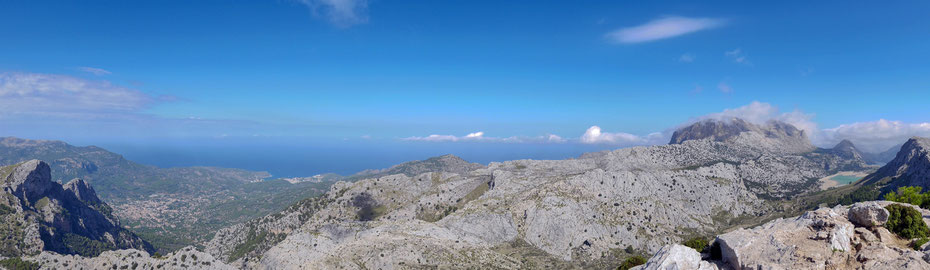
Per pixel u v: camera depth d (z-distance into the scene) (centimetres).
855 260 4153
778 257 4431
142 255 17412
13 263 16538
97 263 16838
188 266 16675
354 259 17162
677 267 4372
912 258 3828
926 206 7575
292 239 19438
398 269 16488
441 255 18338
